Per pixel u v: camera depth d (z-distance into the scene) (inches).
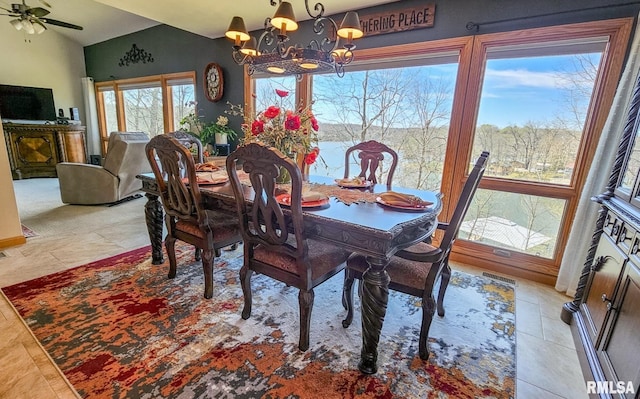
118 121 250.1
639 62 75.1
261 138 78.7
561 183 95.9
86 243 117.1
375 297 56.5
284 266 65.7
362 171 105.1
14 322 70.3
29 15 142.9
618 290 56.6
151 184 92.0
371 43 121.7
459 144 108.1
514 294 91.3
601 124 85.1
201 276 94.7
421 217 61.2
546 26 89.2
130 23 206.2
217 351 63.8
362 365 59.7
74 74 263.4
